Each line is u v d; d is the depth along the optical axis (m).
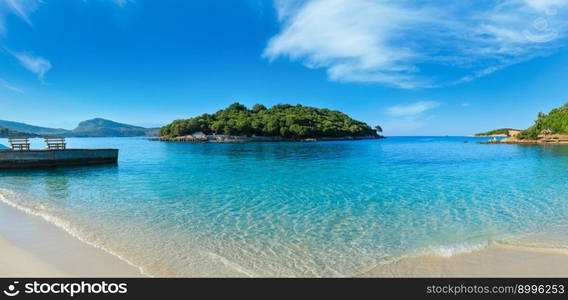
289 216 10.53
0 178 20.33
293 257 7.01
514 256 6.95
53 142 27.45
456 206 11.96
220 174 21.91
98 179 19.56
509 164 28.86
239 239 8.22
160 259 6.80
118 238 8.15
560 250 7.27
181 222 9.77
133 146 79.25
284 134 136.00
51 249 7.23
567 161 32.00
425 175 21.11
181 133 137.62
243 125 129.38
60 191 15.28
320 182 18.02
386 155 41.84
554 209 11.46
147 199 13.30
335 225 9.51
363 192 14.89
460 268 6.36
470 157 38.03
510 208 11.64
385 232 8.81
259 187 16.36
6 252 6.95
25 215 10.49
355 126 179.12
